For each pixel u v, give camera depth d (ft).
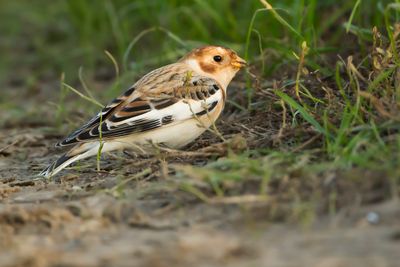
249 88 41.96
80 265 24.70
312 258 23.84
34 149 45.16
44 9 78.02
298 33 40.75
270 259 24.04
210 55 39.50
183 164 34.99
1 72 69.31
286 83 40.45
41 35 75.31
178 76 37.93
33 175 39.06
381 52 36.42
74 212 30.48
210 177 29.99
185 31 56.90
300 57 37.27
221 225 27.66
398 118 32.09
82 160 39.40
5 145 45.96
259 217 27.81
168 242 26.35
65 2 73.10
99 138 35.19
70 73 65.57
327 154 32.45
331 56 45.60
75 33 71.67
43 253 25.88
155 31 59.88
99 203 30.89
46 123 51.57
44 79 66.59
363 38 43.09
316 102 37.01
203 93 37.40
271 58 46.52
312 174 29.78
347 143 32.58
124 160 38.04
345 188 28.55
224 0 54.85
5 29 78.54
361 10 47.70
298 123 37.17
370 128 32.30
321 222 26.84
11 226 29.14
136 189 32.35
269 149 34.42
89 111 50.21
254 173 30.55
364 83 39.17
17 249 26.78
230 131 39.81
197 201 30.01
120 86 51.98
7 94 62.80
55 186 35.32
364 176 28.89
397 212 26.45
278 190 29.40
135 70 51.80
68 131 47.91
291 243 25.25
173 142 36.94
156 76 37.99
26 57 72.18
